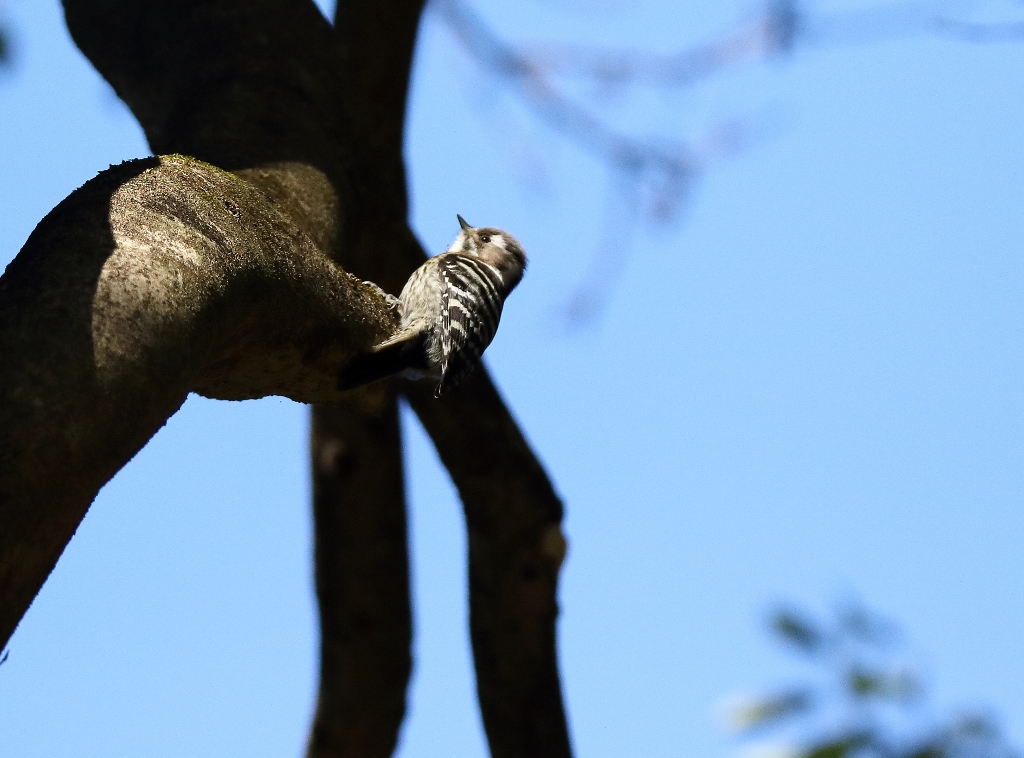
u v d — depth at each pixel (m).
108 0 11.84
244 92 10.45
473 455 12.76
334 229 9.64
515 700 12.97
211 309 6.31
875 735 7.12
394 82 12.98
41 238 5.96
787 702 7.26
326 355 8.02
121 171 6.92
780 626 7.50
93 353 5.47
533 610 12.91
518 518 12.84
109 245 5.98
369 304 8.59
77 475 5.27
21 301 5.53
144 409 5.66
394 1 12.60
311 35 11.20
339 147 10.41
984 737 6.98
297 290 7.48
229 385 7.82
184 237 6.44
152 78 11.48
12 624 5.03
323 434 13.67
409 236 13.42
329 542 13.90
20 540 5.02
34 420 5.17
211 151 9.83
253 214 7.32
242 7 11.22
